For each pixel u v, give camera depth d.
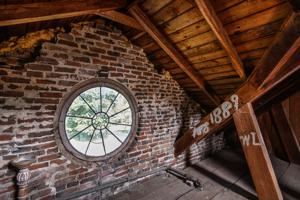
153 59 3.38
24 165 1.94
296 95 3.92
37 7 1.58
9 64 2.04
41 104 2.21
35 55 2.22
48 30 2.31
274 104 3.94
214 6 2.05
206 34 2.42
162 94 3.57
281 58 1.87
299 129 3.91
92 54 2.63
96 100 2.74
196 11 2.18
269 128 4.50
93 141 2.71
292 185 3.14
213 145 4.91
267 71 2.06
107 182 2.78
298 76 3.04
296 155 3.93
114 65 2.86
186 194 2.93
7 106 1.99
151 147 3.38
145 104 3.28
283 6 1.74
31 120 2.14
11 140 2.01
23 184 1.98
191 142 3.40
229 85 3.22
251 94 2.34
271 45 1.92
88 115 2.66
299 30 1.64
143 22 2.40
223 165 4.15
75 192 2.46
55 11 1.68
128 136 3.03
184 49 2.85
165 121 3.63
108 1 2.06
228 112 2.68
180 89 3.95
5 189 1.97
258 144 2.35
